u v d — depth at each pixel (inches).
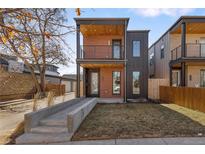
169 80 698.8
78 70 610.9
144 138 232.8
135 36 719.1
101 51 705.6
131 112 421.4
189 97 478.3
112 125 297.4
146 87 714.8
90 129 275.9
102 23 588.4
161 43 814.5
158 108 482.9
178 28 640.4
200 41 684.7
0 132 272.4
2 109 474.6
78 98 544.4
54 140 231.3
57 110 376.2
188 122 315.0
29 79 776.3
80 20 581.9
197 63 619.5
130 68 718.5
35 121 276.1
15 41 174.1
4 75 604.4
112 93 725.3
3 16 154.5
